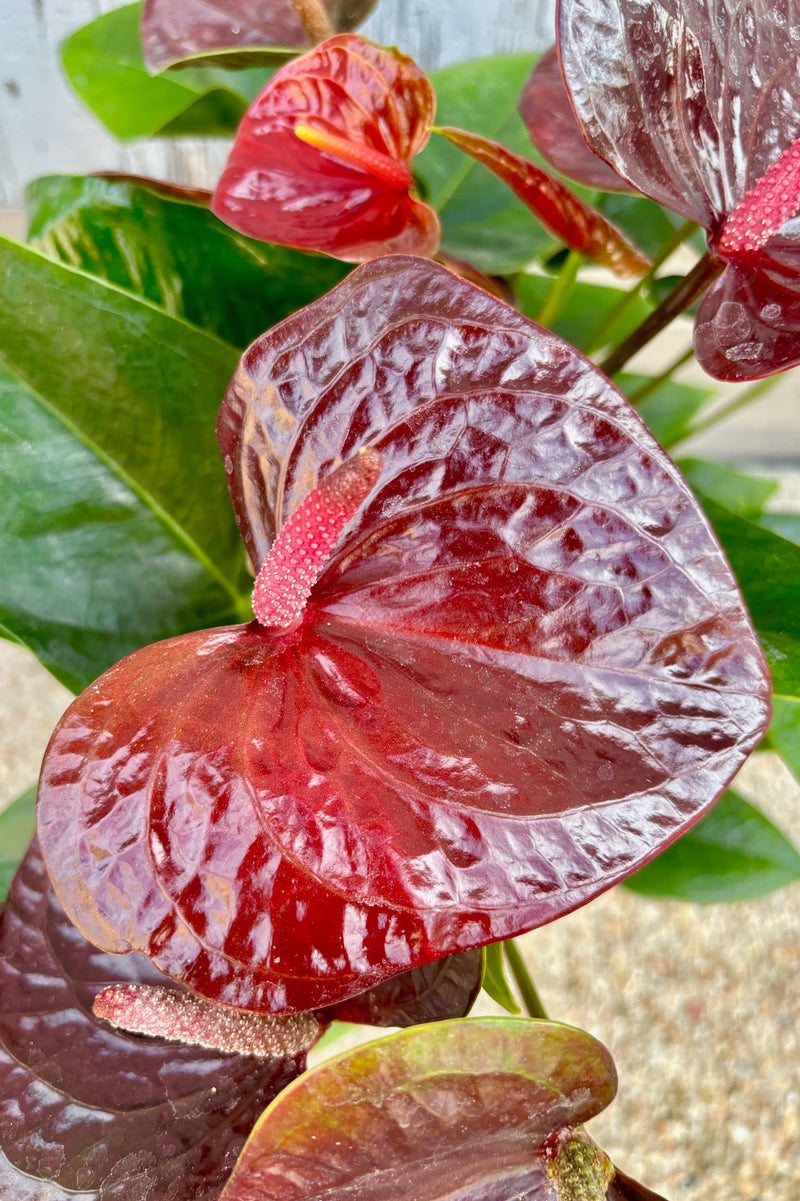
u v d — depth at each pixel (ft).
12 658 2.06
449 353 0.73
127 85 1.22
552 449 0.72
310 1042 0.80
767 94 0.88
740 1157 1.54
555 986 1.73
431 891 0.67
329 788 0.70
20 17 1.82
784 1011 1.72
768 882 1.17
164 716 0.72
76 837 0.68
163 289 1.06
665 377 1.11
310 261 1.06
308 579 0.74
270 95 0.88
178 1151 0.79
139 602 0.93
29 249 0.87
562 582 0.72
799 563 0.97
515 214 1.21
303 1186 0.70
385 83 0.91
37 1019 0.82
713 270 0.92
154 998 0.77
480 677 0.73
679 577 0.70
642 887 1.17
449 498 0.74
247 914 0.67
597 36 0.78
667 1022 1.70
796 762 0.99
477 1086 0.70
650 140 0.83
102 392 0.91
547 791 0.68
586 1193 0.75
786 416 2.36
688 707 0.69
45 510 0.91
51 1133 0.79
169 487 0.94
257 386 0.77
